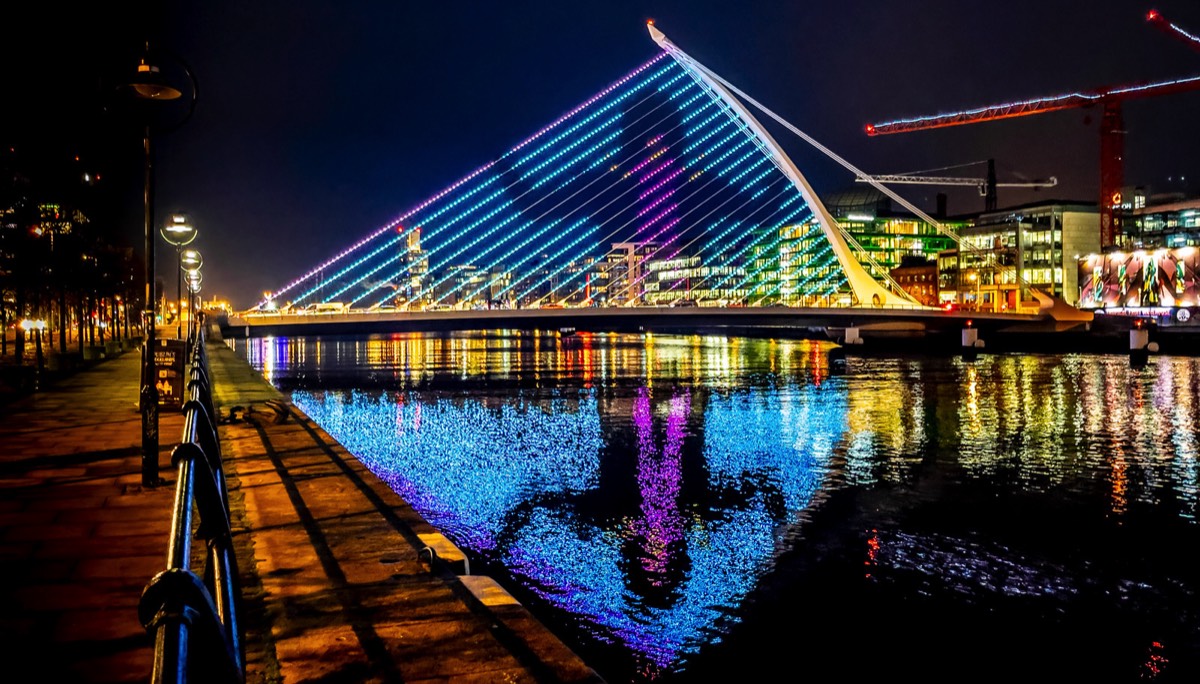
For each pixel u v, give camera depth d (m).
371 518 9.52
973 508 26.56
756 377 73.06
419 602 6.70
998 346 121.38
